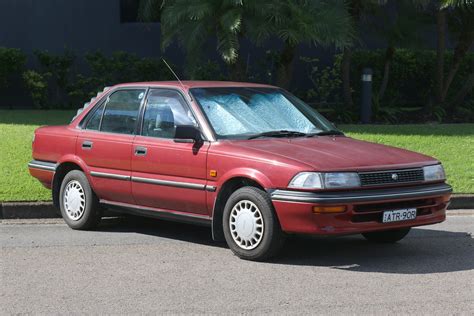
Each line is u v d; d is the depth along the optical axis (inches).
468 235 406.6
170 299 286.2
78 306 278.5
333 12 687.7
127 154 386.0
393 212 335.9
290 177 327.3
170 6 689.6
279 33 671.8
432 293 294.5
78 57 859.4
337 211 323.3
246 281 310.2
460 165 553.9
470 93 879.7
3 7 850.1
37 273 322.7
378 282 309.6
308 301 283.6
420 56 880.9
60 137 421.7
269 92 397.7
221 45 666.2
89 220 408.5
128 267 332.2
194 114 369.1
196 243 381.7
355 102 858.1
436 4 777.6
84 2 858.8
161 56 860.6
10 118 738.2
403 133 658.8
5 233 404.5
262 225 334.6
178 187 365.4
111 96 408.5
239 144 352.8
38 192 470.3
